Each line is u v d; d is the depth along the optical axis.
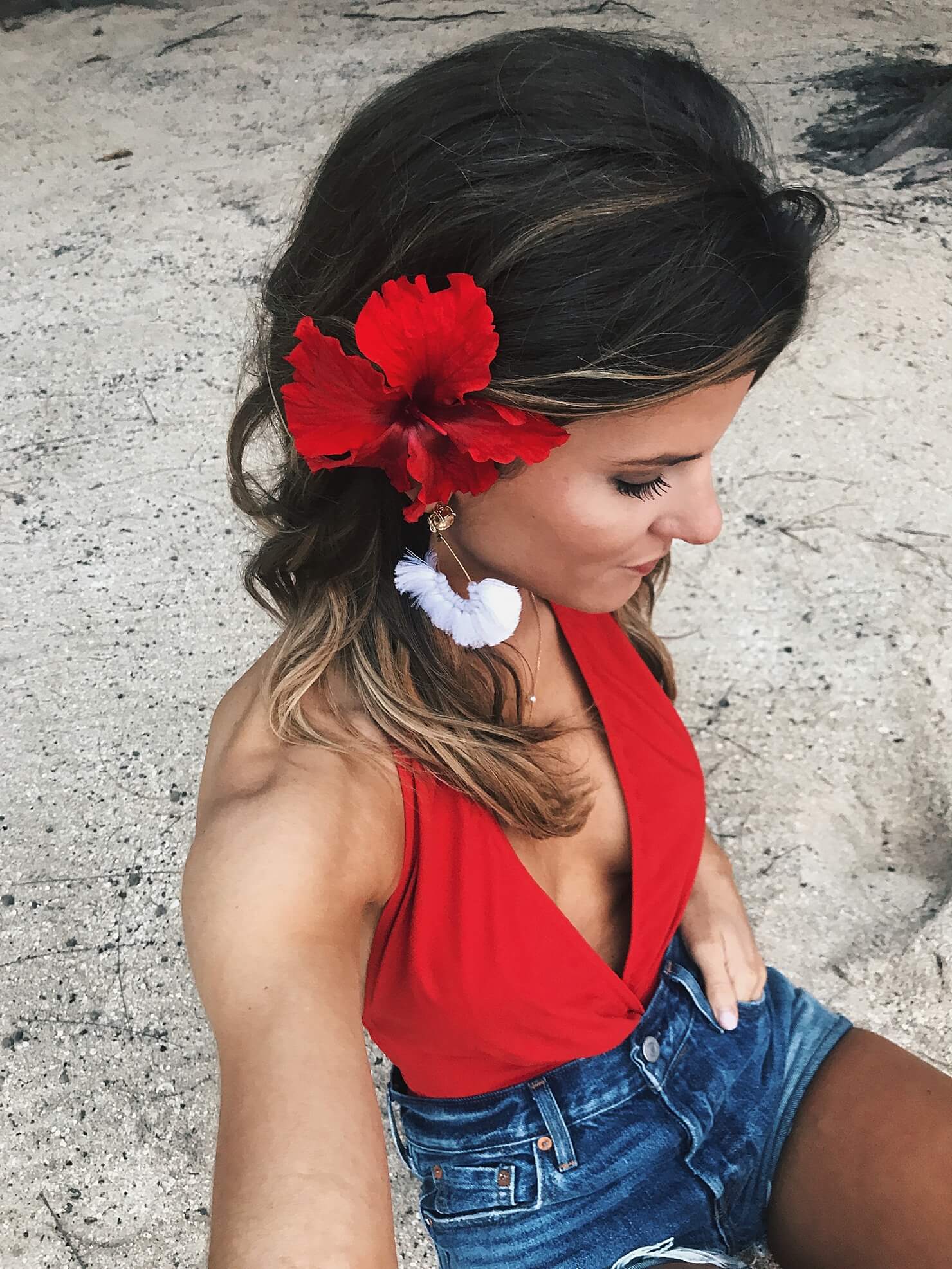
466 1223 1.25
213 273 3.68
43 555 2.93
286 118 4.38
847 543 2.61
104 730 2.52
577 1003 1.16
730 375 0.87
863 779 2.25
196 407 3.25
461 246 0.86
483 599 1.04
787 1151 1.33
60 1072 1.99
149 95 4.71
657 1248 1.21
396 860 1.04
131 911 2.19
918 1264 1.25
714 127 0.89
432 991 1.09
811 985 1.93
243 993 0.85
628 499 0.94
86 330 3.57
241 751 1.03
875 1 4.40
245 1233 0.72
